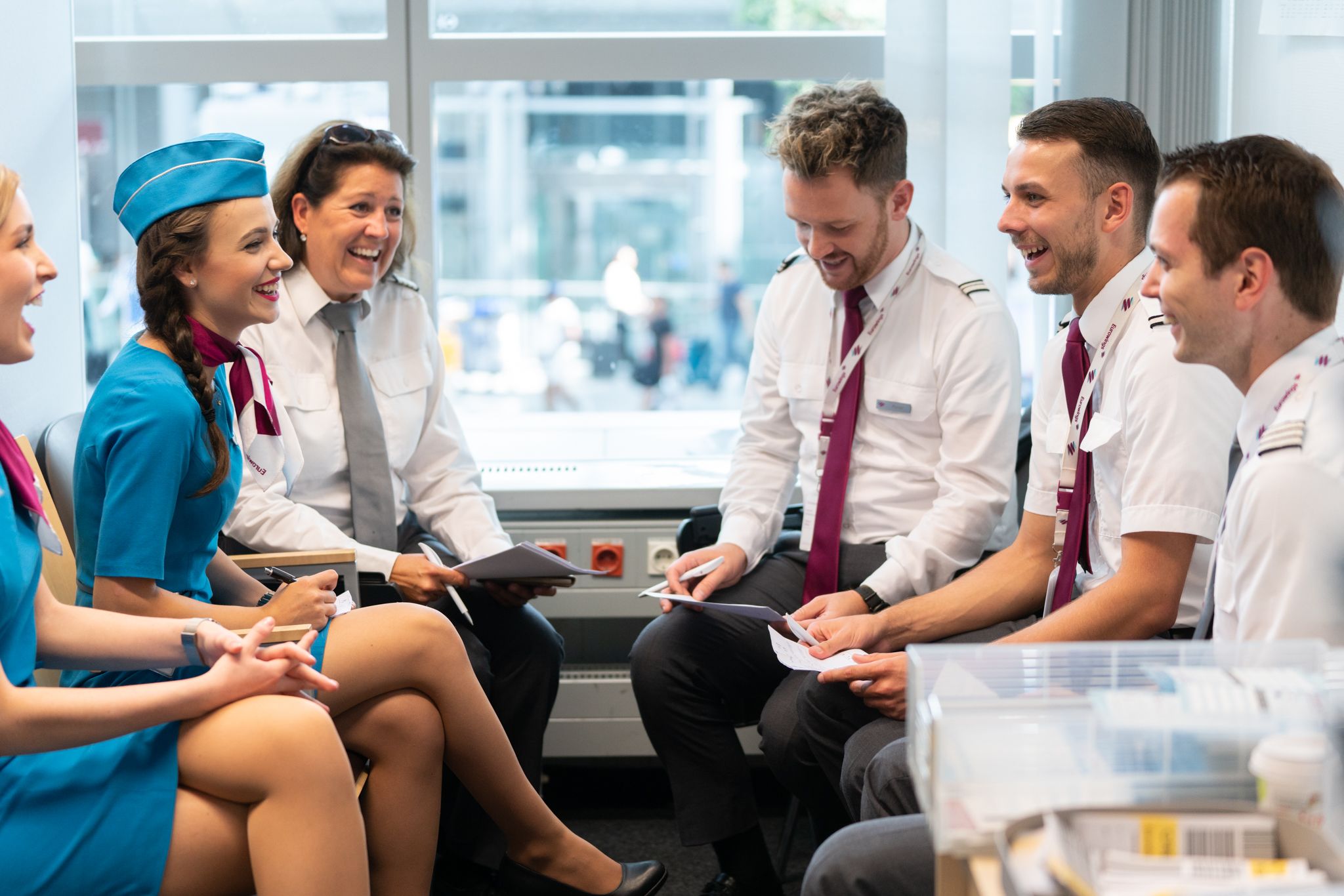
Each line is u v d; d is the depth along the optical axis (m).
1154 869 0.92
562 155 3.44
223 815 1.46
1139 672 1.09
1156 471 1.76
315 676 1.54
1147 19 2.72
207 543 1.82
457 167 3.19
